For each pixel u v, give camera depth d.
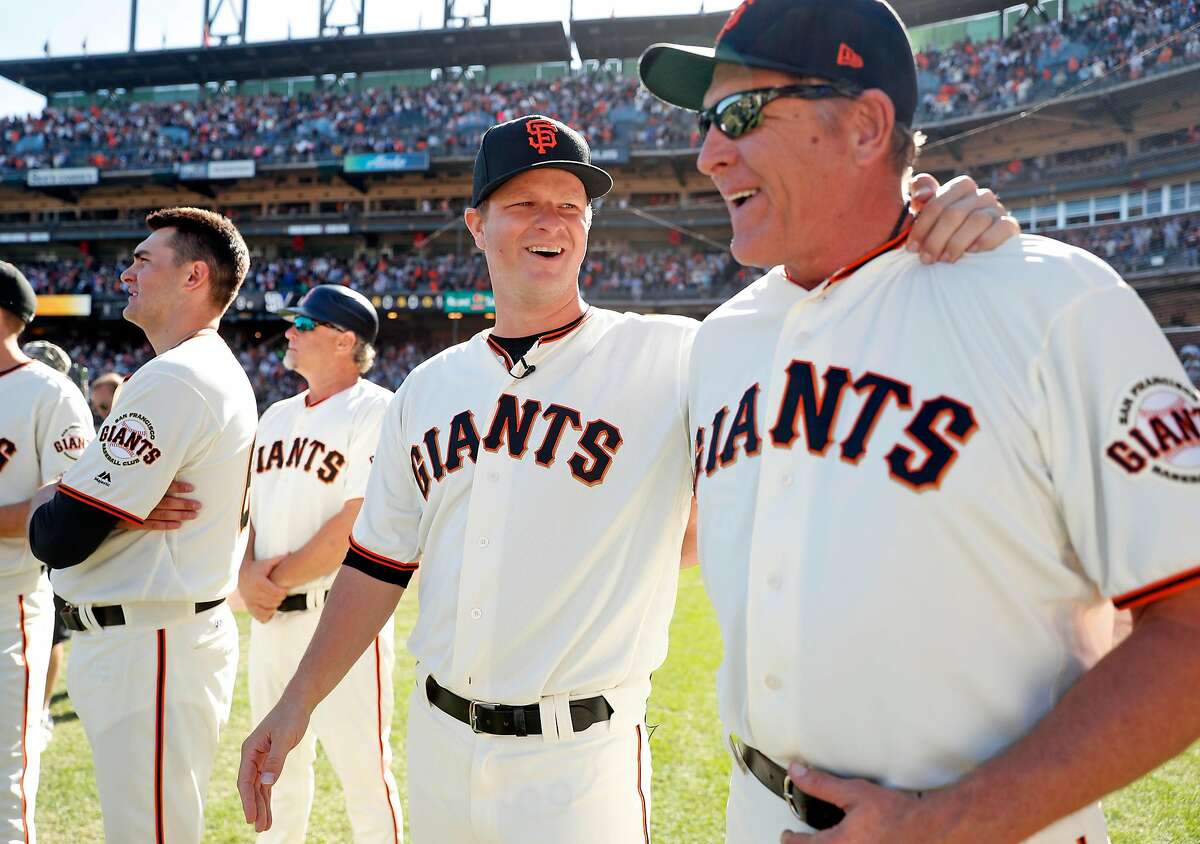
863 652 1.21
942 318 1.26
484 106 33.09
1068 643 1.21
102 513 2.49
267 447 3.71
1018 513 1.17
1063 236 25.58
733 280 30.00
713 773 4.35
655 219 30.69
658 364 2.16
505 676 1.99
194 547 2.72
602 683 1.99
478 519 2.06
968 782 1.08
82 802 4.03
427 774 2.11
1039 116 26.23
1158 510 1.06
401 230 32.22
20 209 35.72
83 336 34.50
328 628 2.22
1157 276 23.44
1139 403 1.10
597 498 2.04
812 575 1.26
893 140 1.38
